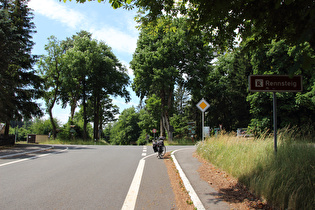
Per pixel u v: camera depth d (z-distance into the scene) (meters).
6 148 18.94
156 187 6.52
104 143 42.31
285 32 4.73
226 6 4.55
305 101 21.22
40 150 17.47
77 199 5.39
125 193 5.91
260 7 4.50
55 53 41.12
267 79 6.25
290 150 6.62
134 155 14.43
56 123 64.56
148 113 57.91
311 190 4.31
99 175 8.09
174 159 11.49
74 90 46.06
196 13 5.65
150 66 34.50
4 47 18.42
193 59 35.16
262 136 9.41
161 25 6.86
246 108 38.78
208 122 43.69
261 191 4.87
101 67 44.97
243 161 7.13
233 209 4.43
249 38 6.06
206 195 5.34
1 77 18.91
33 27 24.39
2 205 4.92
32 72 25.66
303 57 3.35
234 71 39.03
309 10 2.63
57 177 7.73
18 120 25.41
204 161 10.39
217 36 6.23
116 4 5.34
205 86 37.34
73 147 22.23
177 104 62.00
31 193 5.83
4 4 22.30
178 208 4.86
